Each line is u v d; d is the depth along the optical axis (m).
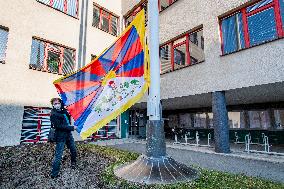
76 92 4.88
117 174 4.69
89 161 6.11
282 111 11.52
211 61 9.29
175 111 17.53
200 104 14.03
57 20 12.52
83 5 14.18
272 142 11.65
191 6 10.77
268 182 4.36
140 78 4.84
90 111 4.71
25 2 11.18
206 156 7.64
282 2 7.48
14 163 5.93
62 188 4.00
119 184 4.07
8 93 10.02
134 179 4.27
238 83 8.17
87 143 11.63
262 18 8.02
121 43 5.08
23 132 10.47
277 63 7.11
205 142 12.80
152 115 5.00
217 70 8.98
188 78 10.30
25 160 6.28
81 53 13.54
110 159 6.41
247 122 12.91
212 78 9.14
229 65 8.56
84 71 4.96
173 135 17.25
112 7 16.14
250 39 8.27
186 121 16.52
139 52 4.99
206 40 9.68
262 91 8.81
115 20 16.53
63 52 12.73
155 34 5.40
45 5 12.05
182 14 11.27
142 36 5.05
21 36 10.77
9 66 10.20
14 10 10.69
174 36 11.66
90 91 4.87
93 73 4.97
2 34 10.28
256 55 7.71
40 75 11.34
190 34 10.96
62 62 12.56
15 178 4.60
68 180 4.43
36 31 11.43
